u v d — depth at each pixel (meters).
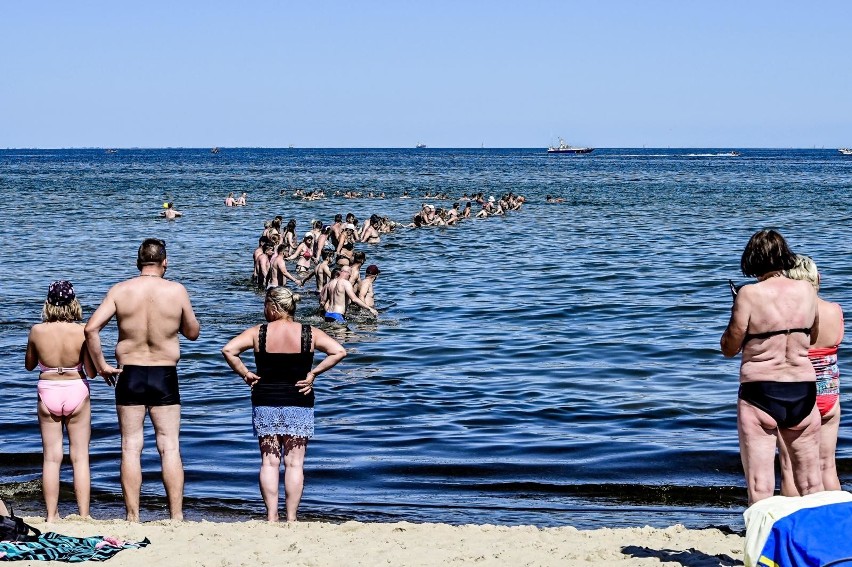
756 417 5.70
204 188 75.69
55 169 126.19
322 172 117.62
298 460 7.61
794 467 5.89
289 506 7.61
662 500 9.12
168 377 7.52
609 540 6.89
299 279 24.66
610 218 46.16
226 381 13.91
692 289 23.48
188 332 7.59
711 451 10.52
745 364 5.77
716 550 6.54
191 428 11.41
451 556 6.30
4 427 11.39
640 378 14.16
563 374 14.47
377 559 6.23
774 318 5.64
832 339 6.33
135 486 7.58
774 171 122.38
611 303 21.44
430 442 10.95
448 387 13.66
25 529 6.50
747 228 40.31
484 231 39.34
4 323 18.47
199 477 9.70
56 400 7.48
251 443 10.81
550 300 21.88
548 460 10.30
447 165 152.50
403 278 25.52
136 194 66.38
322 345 7.52
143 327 7.41
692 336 17.45
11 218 44.69
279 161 183.00
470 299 22.03
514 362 15.36
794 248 32.22
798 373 5.68
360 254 19.98
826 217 45.94
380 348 16.42
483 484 9.57
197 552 6.33
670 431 11.34
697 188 76.38
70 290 7.59
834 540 4.79
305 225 42.47
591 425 11.64
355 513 8.72
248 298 21.70
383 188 77.25
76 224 41.66
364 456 10.45
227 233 37.81
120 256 29.67
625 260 29.41
